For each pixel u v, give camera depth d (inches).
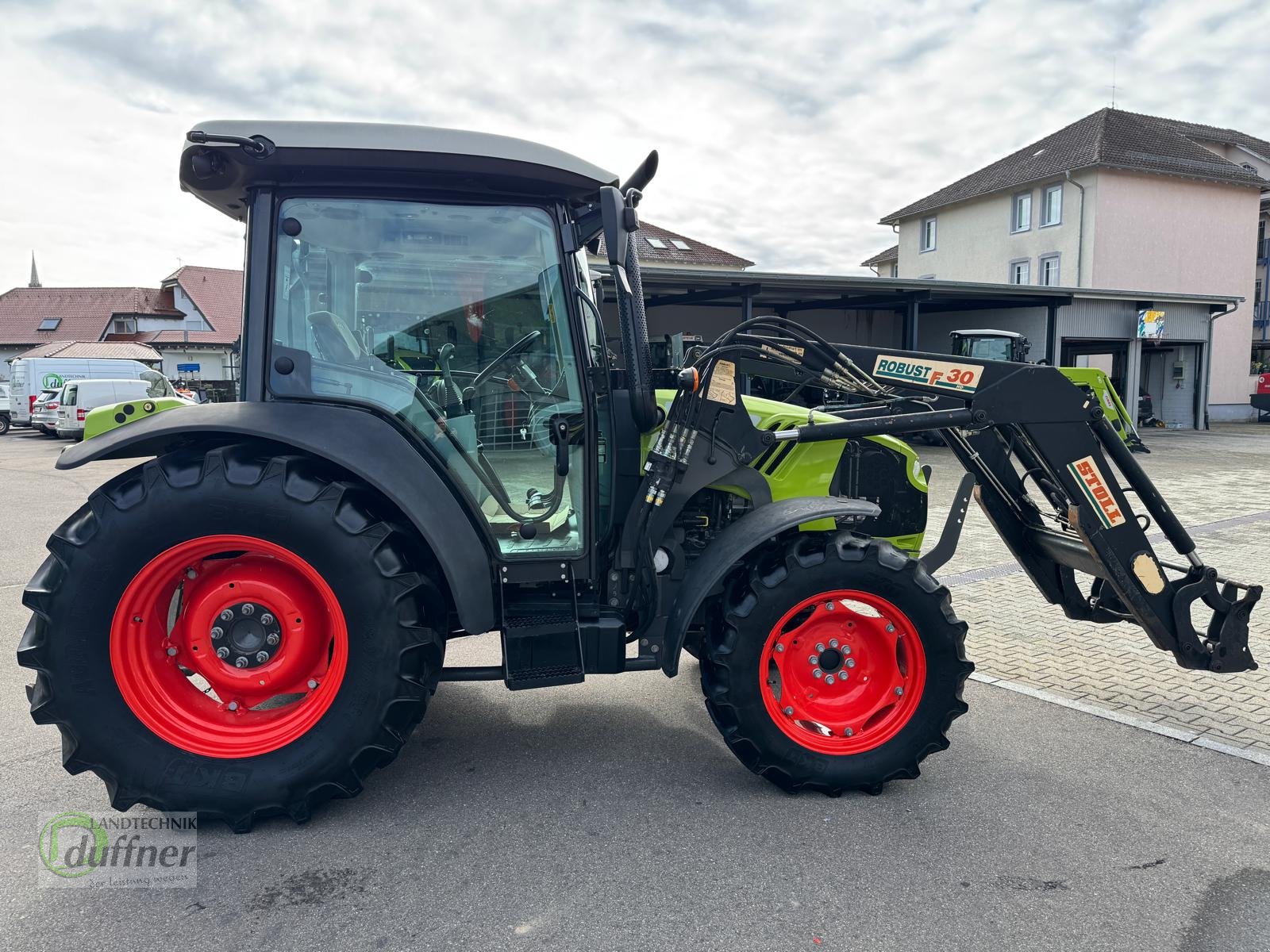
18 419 936.3
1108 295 813.2
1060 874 99.8
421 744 137.2
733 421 126.3
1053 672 173.2
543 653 116.0
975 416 125.6
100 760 105.3
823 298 827.4
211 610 110.0
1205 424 923.4
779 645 119.2
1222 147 1316.4
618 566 127.0
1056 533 150.7
